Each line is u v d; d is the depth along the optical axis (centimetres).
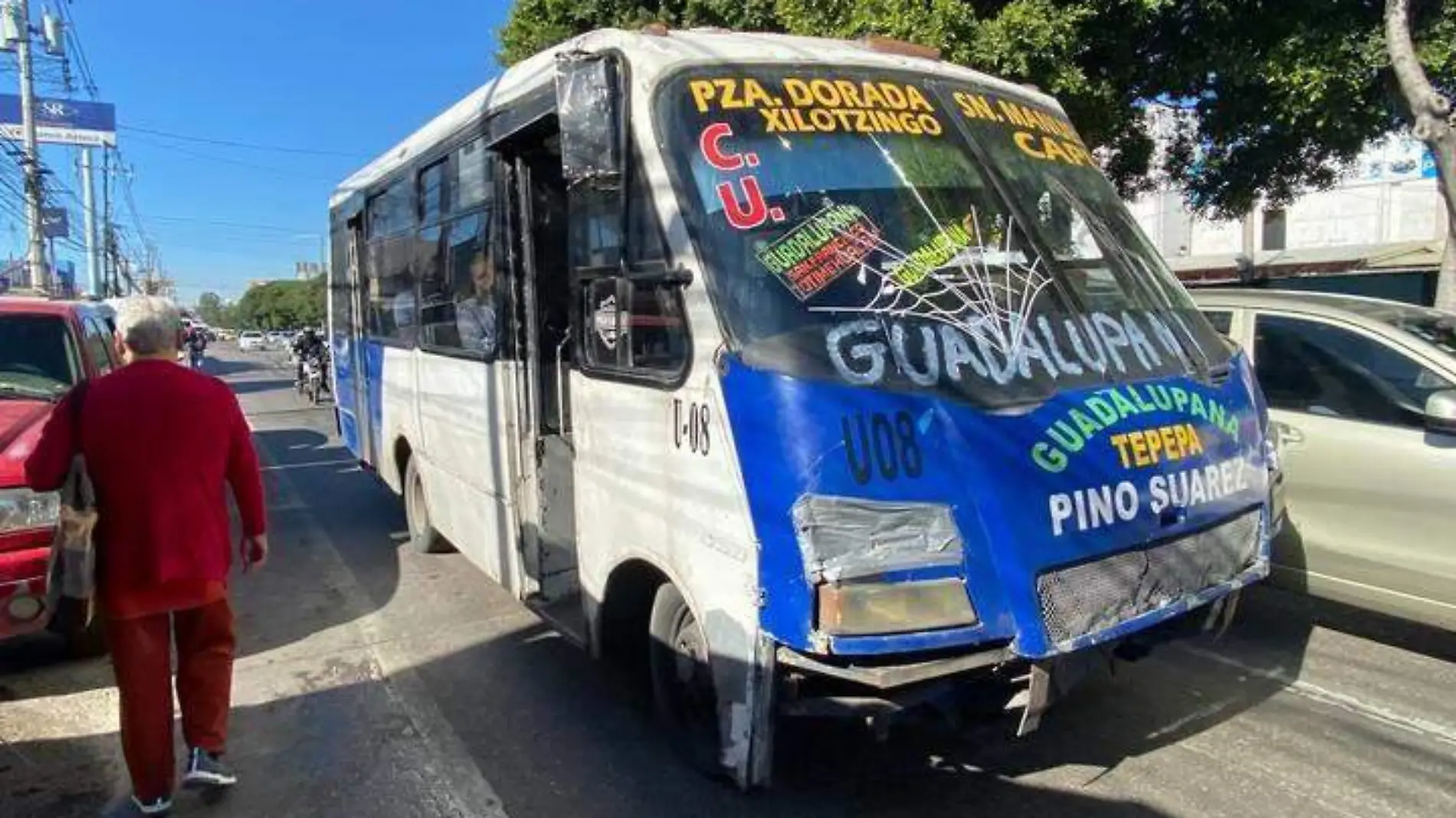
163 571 362
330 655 549
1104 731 432
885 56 428
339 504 970
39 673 518
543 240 503
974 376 332
